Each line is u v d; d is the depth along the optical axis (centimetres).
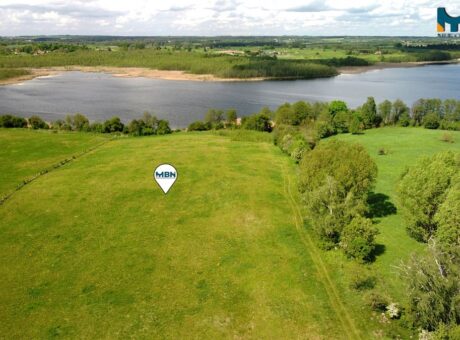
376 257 4094
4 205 5606
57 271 4022
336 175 4728
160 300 3556
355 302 3462
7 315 3403
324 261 4100
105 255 4297
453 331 2688
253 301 3525
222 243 4484
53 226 4972
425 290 3000
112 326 3250
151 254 4294
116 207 5481
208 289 3697
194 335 3144
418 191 4197
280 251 4300
